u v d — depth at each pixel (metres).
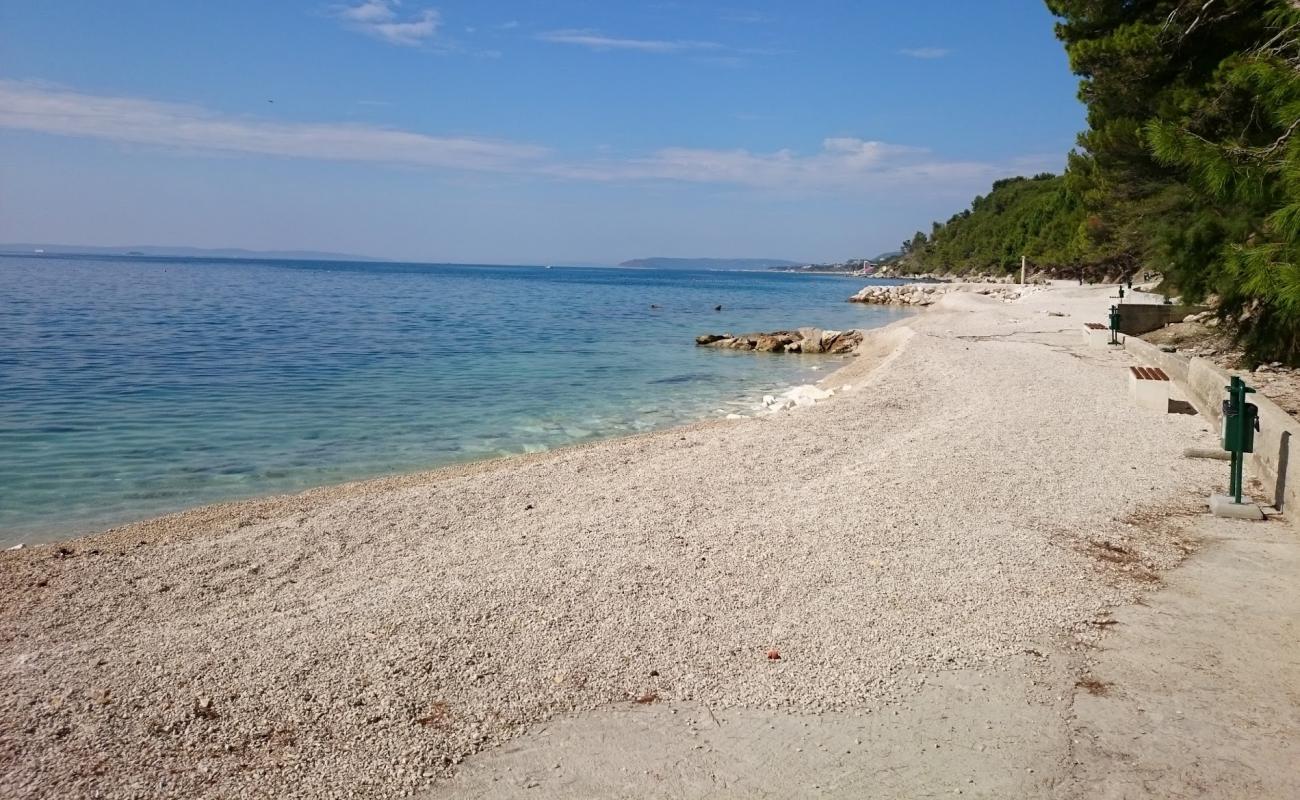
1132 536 6.76
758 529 7.04
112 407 15.91
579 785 3.55
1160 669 4.54
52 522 9.05
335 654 4.71
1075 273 84.06
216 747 3.78
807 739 3.89
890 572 5.97
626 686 4.37
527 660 4.63
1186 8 14.69
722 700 4.24
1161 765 3.67
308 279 101.62
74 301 45.62
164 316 37.78
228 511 9.18
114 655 4.84
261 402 16.86
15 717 4.05
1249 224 12.55
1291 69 7.40
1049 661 4.65
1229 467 9.00
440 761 3.70
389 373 21.52
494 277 148.50
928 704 4.21
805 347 30.44
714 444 10.93
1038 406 13.08
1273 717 4.04
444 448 13.19
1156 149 8.09
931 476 8.69
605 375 22.47
